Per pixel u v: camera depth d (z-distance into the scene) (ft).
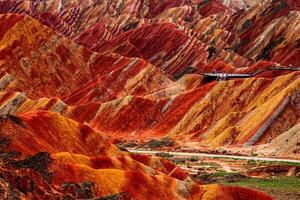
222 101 477.77
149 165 257.75
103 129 520.01
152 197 194.59
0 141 194.39
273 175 294.87
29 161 166.61
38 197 137.39
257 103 442.09
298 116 391.86
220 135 406.41
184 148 404.57
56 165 177.88
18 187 133.69
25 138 208.13
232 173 293.02
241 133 397.80
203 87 523.70
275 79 466.70
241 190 214.28
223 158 350.64
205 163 337.52
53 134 236.63
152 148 417.49
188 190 211.00
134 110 532.32
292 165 300.61
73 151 239.30
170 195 199.93
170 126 495.82
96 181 182.50
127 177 193.47
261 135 383.86
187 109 506.48
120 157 223.51
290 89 408.67
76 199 150.51
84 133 256.73
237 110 463.42
